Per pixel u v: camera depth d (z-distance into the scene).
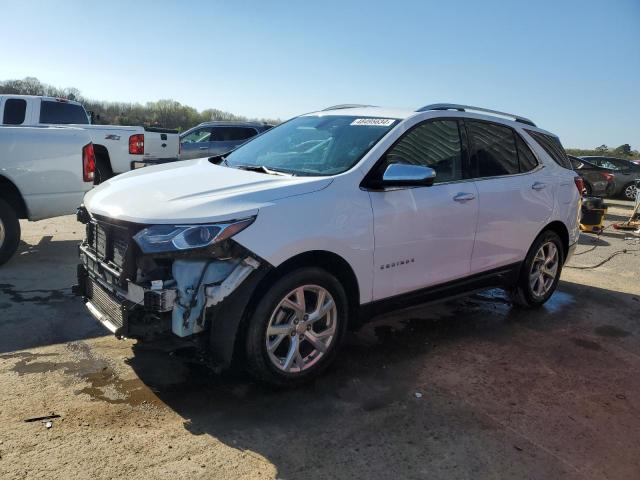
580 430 3.27
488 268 4.74
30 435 2.87
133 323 3.16
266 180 3.55
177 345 3.20
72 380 3.47
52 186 6.20
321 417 3.22
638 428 3.34
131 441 2.87
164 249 3.01
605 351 4.54
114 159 10.52
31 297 4.95
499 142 4.93
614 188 18.73
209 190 3.37
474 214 4.43
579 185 5.75
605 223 13.00
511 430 3.22
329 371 3.82
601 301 6.00
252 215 3.15
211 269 3.11
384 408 3.37
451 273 4.39
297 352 3.49
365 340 4.43
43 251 6.70
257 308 3.25
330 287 3.55
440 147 4.35
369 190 3.74
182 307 3.06
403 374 3.85
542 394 3.69
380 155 3.86
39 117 10.38
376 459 2.86
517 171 5.04
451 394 3.61
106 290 3.49
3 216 5.81
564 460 2.96
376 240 3.73
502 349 4.43
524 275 5.22
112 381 3.49
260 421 3.14
